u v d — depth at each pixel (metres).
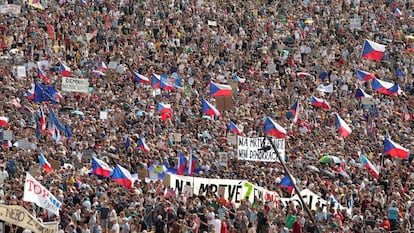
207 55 164.00
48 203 89.81
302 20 180.62
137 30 168.62
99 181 102.38
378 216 100.81
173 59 160.50
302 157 119.31
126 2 173.38
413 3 192.38
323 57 168.62
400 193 108.88
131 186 102.44
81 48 158.75
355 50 170.62
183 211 97.69
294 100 145.50
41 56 153.25
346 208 103.88
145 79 147.75
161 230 96.31
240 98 142.75
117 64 150.25
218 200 100.88
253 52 167.50
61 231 89.19
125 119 130.38
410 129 144.12
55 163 105.62
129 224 96.12
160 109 134.12
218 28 172.38
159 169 106.38
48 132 119.12
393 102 152.75
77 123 124.19
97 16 169.62
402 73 166.00
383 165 122.81
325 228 96.19
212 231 96.62
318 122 138.75
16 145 113.94
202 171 110.62
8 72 144.00
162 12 172.38
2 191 95.62
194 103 140.00
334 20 181.50
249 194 103.56
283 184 105.81
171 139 123.88
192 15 174.50
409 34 184.12
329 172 113.88
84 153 112.38
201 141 125.75
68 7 170.62
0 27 157.88
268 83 153.62
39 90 129.50
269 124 118.06
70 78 133.75
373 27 181.88
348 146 127.56
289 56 165.88
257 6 183.88
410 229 101.31
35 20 162.62
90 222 94.56
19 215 85.38
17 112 126.12
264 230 97.75
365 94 148.50
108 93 140.88
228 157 118.00
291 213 97.94
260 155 108.62
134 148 116.81
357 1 189.38
